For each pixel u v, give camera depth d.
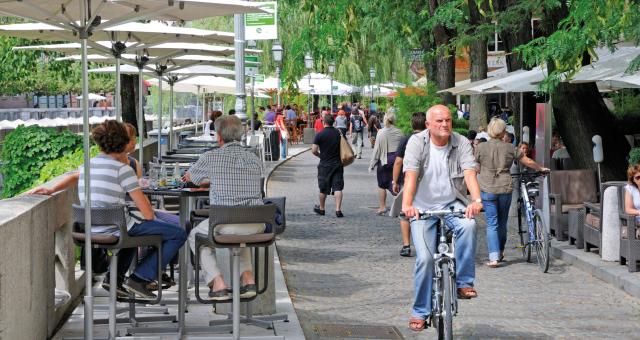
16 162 21.61
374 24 38.03
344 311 12.41
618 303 12.99
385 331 11.23
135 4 10.07
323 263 16.41
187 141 29.38
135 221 10.00
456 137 9.91
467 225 9.74
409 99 33.72
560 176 18.58
